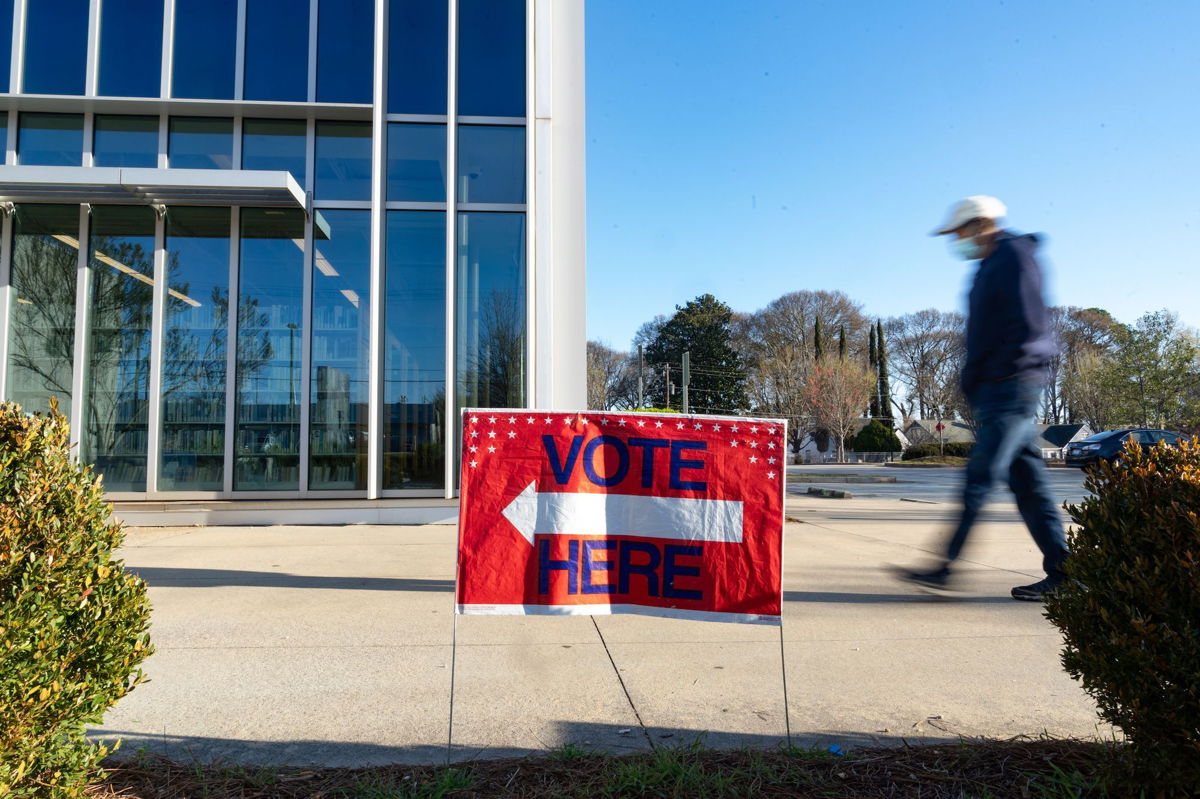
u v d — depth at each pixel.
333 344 9.86
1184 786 2.11
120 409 9.70
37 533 2.08
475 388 9.69
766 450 2.86
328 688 3.35
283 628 4.34
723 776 2.47
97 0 9.52
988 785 2.41
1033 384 3.93
